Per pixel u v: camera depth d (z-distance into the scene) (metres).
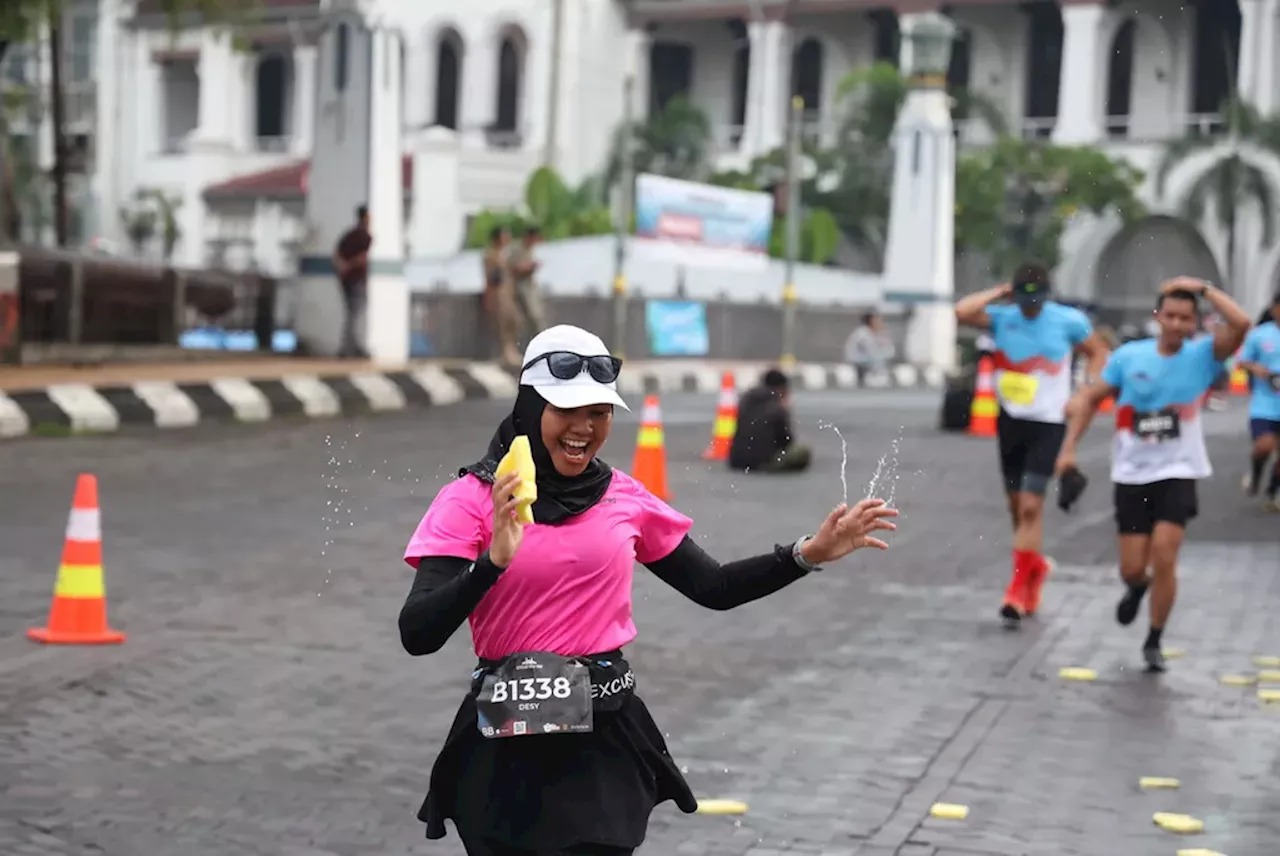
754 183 104.75
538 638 8.41
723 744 15.33
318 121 59.97
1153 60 116.62
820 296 89.88
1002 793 13.95
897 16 125.69
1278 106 109.56
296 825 12.79
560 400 8.22
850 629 20.73
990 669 18.66
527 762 8.34
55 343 53.62
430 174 117.88
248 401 45.31
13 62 131.50
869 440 46.03
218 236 132.75
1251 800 13.82
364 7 58.91
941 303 89.25
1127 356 18.91
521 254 59.78
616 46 131.38
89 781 13.75
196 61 137.50
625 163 74.38
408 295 61.97
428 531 8.44
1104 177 99.50
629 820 8.38
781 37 125.75
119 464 34.59
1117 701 17.25
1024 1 119.50
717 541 27.33
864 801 13.66
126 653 18.28
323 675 17.61
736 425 38.31
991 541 28.28
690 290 85.44
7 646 18.39
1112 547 27.80
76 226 137.88
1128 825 13.11
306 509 29.28
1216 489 36.84
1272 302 34.56
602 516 8.50
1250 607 22.72
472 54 131.00
